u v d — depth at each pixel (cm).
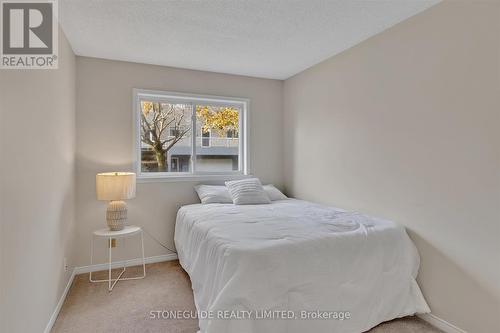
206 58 306
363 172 265
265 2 200
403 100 225
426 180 208
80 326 197
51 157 196
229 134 377
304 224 216
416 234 215
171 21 226
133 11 210
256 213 259
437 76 200
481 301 175
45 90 184
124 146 311
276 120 393
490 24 169
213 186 343
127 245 312
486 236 173
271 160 390
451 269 192
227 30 242
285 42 266
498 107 166
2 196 120
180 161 350
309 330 167
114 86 307
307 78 344
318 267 173
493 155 169
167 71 330
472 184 179
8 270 125
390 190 237
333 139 304
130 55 295
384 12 212
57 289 212
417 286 206
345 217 239
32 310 156
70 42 261
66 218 245
